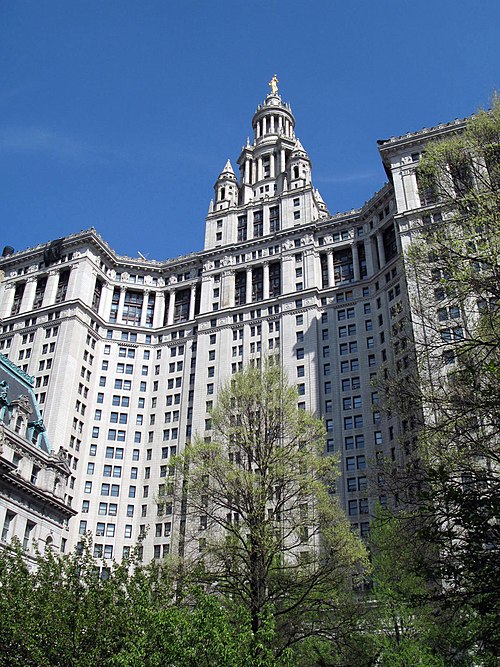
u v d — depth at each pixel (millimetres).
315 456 42094
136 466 110562
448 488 21984
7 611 33906
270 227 127125
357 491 90875
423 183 32062
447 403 26828
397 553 29609
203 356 115438
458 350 27344
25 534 63344
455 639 29359
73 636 32969
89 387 114938
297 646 39000
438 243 29281
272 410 44031
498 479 23141
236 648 28000
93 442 110625
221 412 45562
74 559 39344
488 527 21109
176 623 29188
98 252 128125
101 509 105000
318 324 108938
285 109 157750
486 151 30453
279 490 41938
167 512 43312
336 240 117625
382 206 112188
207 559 41219
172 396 116188
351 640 38188
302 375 104438
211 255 126875
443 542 22812
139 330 124312
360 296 108625
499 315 27531
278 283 118250
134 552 39531
